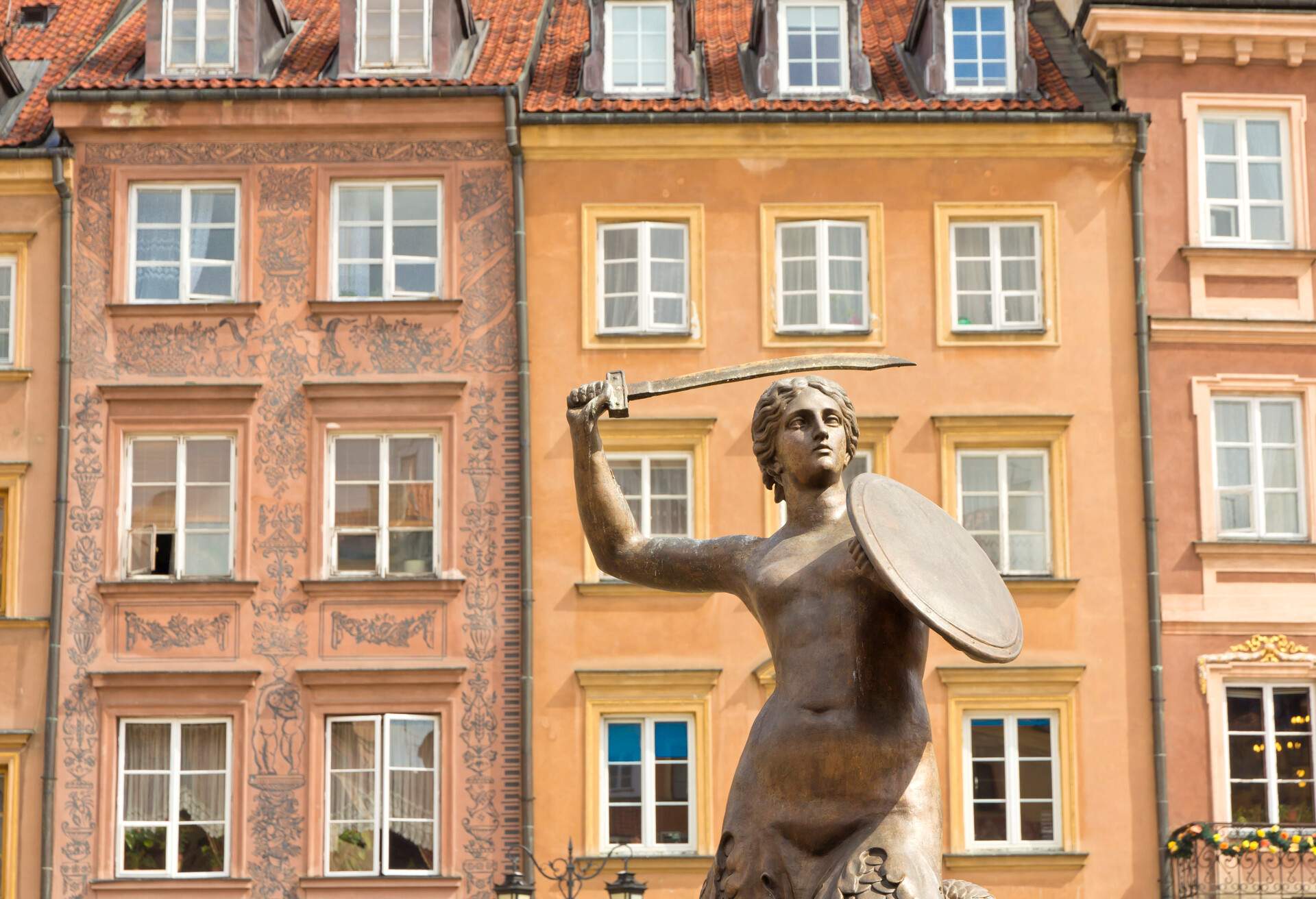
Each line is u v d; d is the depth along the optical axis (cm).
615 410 577
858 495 511
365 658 2628
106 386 2681
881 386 2709
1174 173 2781
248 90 2748
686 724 2620
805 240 2755
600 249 2750
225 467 2692
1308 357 2739
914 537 510
